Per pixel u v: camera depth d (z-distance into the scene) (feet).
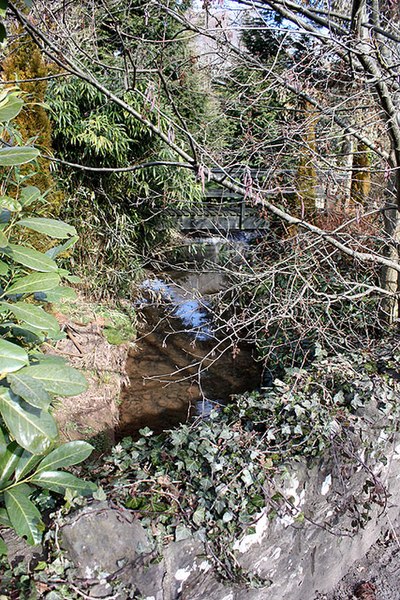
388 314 8.96
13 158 3.02
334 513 5.15
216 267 10.44
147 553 3.50
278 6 5.55
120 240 14.49
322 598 5.37
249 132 7.53
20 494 3.07
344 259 10.14
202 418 5.36
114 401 10.46
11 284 3.55
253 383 11.37
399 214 8.71
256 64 6.59
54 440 2.86
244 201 7.30
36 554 3.35
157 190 15.69
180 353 13.10
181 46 7.65
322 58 6.47
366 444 5.32
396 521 6.47
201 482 4.02
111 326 13.28
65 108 12.87
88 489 3.37
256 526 4.15
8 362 2.67
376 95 7.06
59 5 6.57
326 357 7.13
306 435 4.85
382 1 6.75
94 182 14.61
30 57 9.66
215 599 4.01
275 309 8.55
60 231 3.46
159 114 5.72
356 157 10.93
